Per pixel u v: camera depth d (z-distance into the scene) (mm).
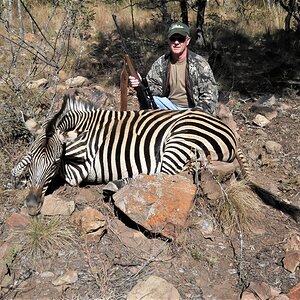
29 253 4250
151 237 4477
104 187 4895
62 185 5227
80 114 5250
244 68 9805
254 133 6977
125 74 5957
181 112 5176
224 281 4160
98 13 13117
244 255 4434
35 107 6789
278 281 4199
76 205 4891
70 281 4008
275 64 10062
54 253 4270
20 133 5988
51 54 9266
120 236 4480
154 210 4383
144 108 5914
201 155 4770
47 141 4637
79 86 8320
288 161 6227
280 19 13320
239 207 4766
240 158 5297
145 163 5000
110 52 10500
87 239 4402
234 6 14727
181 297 3959
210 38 11305
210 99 5785
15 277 4051
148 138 5016
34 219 4551
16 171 5035
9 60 8633
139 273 4129
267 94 8477
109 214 4754
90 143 5059
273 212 5047
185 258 4316
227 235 4625
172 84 5871
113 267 4188
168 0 11414
